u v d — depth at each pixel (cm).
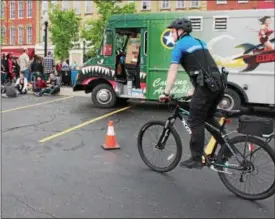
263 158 461
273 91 1074
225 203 455
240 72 1098
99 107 1243
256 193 465
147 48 1180
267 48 1067
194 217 416
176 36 504
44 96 1543
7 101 1361
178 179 535
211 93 479
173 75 496
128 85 1221
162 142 561
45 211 422
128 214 420
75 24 3312
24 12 5366
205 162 500
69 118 1019
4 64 1777
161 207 440
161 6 4306
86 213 420
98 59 1242
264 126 456
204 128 498
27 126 894
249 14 1074
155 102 1384
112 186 503
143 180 529
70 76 2069
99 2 2698
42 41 5156
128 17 1196
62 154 655
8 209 425
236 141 479
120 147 709
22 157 630
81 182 516
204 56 487
